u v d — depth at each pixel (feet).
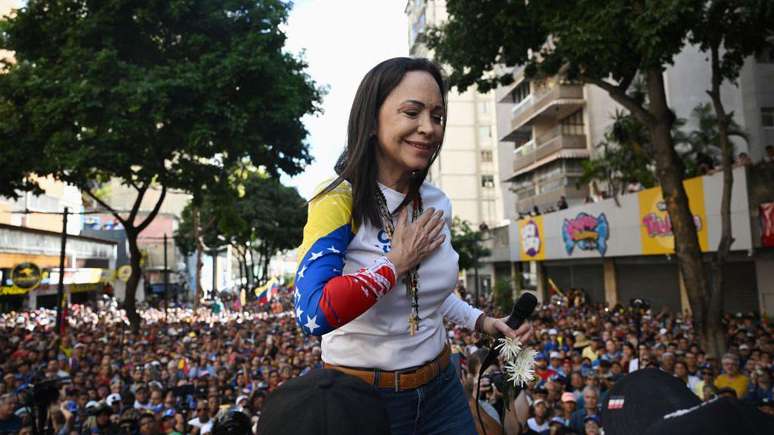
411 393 5.17
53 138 46.06
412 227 4.88
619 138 65.87
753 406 2.69
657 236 63.87
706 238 55.52
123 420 25.59
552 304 85.87
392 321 5.09
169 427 27.25
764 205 48.26
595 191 88.07
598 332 48.19
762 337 38.27
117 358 45.60
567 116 113.39
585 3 34.09
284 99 52.29
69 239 109.91
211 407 29.35
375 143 5.24
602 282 86.99
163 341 57.36
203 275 226.99
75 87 44.65
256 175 141.90
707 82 78.95
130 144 48.11
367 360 5.11
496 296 98.89
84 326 68.80
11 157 48.32
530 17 38.83
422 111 5.07
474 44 42.47
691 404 3.25
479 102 176.65
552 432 22.70
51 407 26.32
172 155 55.26
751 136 71.87
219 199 63.21
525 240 104.42
